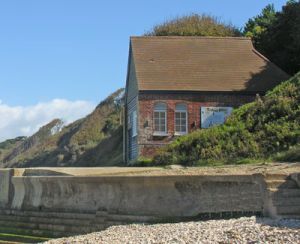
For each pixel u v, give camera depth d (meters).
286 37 42.94
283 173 15.43
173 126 35.88
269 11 48.84
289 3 43.38
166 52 39.41
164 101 35.97
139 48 39.47
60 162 62.78
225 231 12.44
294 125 25.94
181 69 37.84
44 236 21.06
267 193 14.68
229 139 27.16
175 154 28.91
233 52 40.00
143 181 17.77
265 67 38.56
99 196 19.33
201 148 27.59
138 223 17.38
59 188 21.16
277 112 27.55
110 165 43.31
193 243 11.58
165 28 52.44
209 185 16.42
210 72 37.81
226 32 51.41
